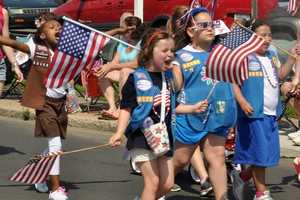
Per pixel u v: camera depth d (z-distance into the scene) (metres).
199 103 12.05
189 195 14.42
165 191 11.56
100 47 13.55
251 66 13.00
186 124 12.39
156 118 11.20
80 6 34.31
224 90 12.34
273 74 13.21
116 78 21.22
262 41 12.50
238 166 14.58
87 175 15.97
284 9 24.52
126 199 14.03
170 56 11.18
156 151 11.14
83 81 22.55
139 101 11.19
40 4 43.62
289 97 15.31
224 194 12.52
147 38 11.29
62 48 13.44
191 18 12.34
